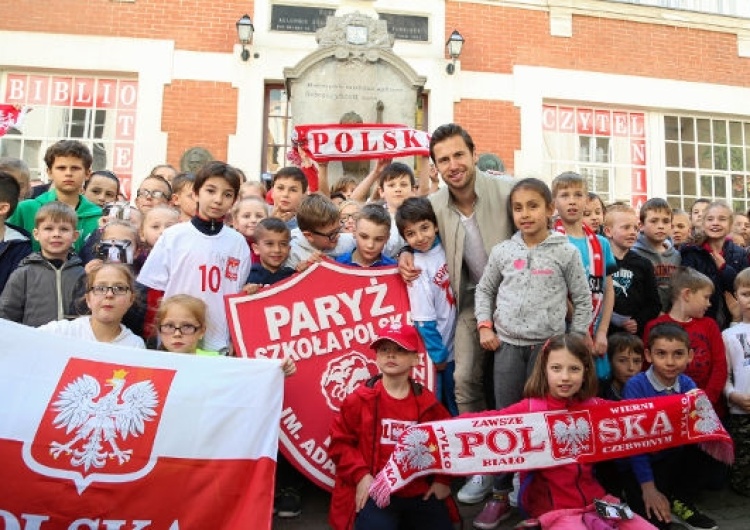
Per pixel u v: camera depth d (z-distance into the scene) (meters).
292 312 3.17
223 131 9.23
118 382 2.58
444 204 3.42
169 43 9.26
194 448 2.51
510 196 3.19
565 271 3.03
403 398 2.83
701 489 3.39
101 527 2.36
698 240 4.62
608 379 3.49
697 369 3.52
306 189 4.36
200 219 3.34
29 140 9.13
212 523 2.42
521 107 9.96
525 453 2.67
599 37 10.35
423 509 2.65
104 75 9.31
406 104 8.08
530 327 2.96
